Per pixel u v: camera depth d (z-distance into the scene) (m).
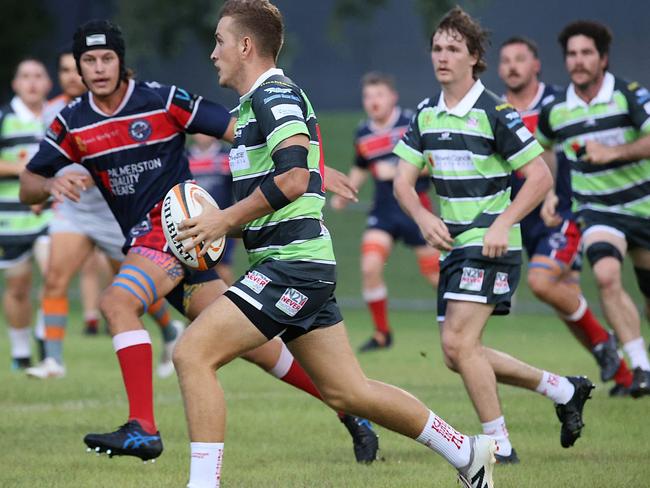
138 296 21.38
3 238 38.06
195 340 17.19
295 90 17.77
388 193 45.25
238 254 78.94
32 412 28.75
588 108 30.05
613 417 27.11
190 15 97.25
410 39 124.19
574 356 39.88
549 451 23.42
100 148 22.50
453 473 21.25
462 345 22.06
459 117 22.19
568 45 29.83
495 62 115.38
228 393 32.25
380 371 36.75
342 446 24.50
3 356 42.81
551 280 30.97
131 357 20.73
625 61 115.62
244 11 17.98
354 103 127.25
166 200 18.75
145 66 122.94
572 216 31.92
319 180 18.03
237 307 17.28
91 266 49.47
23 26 111.19
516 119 21.95
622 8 115.38
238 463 22.58
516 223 21.95
